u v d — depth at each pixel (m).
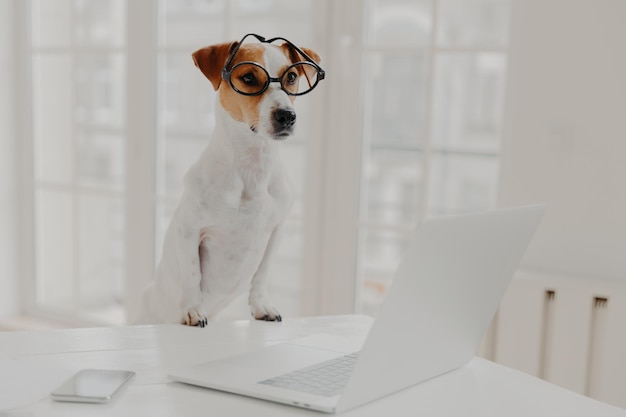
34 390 1.01
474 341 1.20
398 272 0.91
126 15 2.87
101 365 1.15
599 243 2.00
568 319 1.93
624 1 1.90
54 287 3.31
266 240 1.51
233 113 1.36
